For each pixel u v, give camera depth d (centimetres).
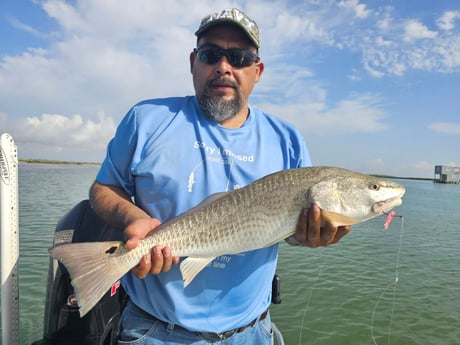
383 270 299
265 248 80
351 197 81
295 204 77
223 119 80
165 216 75
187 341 74
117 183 80
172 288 73
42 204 539
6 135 77
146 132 77
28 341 167
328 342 188
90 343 105
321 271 292
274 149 85
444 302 237
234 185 78
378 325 204
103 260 68
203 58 79
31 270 260
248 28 78
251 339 79
